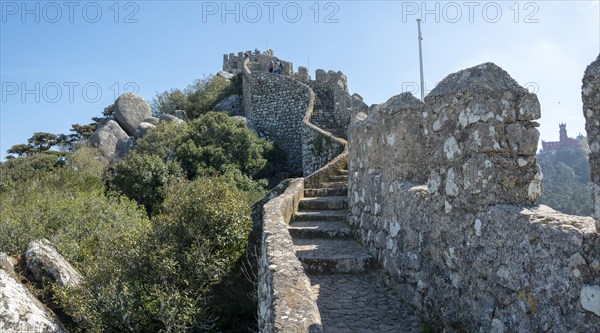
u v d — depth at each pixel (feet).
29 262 26.66
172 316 23.31
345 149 41.83
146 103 110.63
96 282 24.32
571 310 7.77
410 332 13.50
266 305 13.44
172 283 25.13
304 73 80.74
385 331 13.57
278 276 12.75
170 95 110.52
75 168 82.28
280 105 75.31
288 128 73.87
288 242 15.83
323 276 18.53
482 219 10.78
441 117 12.76
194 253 25.70
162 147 72.95
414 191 15.08
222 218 27.61
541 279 8.54
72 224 38.19
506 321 9.60
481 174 10.93
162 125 82.48
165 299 23.68
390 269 17.11
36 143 136.98
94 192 51.96
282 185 32.30
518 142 10.72
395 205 16.93
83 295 23.54
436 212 13.15
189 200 28.19
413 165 17.02
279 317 10.56
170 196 30.50
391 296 16.26
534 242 8.80
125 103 107.86
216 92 103.04
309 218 26.16
